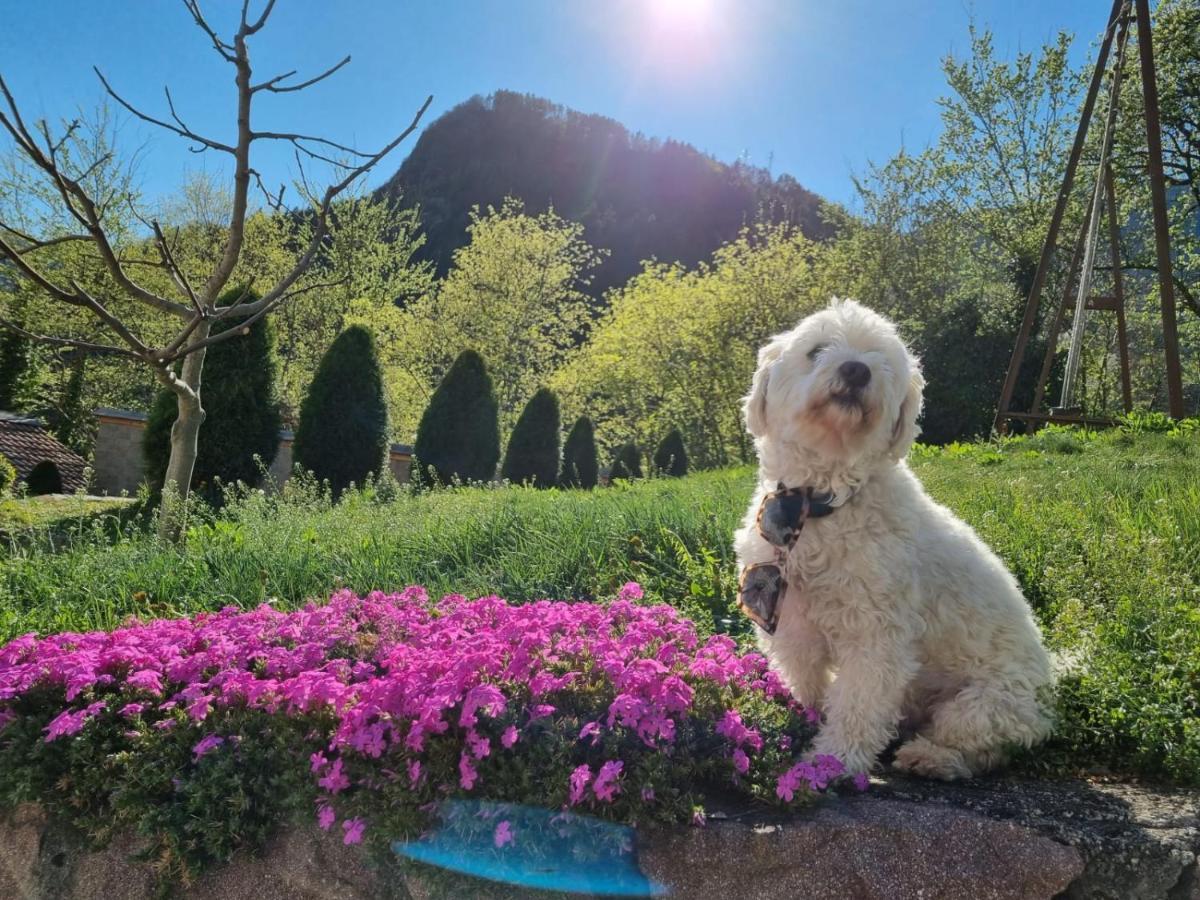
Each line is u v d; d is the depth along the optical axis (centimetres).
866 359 89
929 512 95
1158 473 214
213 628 103
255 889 76
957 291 849
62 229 785
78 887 81
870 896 65
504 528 189
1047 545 148
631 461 726
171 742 82
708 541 164
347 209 974
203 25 153
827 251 924
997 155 820
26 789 81
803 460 90
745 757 73
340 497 354
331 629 101
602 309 1148
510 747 71
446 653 83
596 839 68
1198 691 94
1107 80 618
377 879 73
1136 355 850
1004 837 67
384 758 74
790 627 92
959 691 91
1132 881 65
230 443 369
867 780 81
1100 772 88
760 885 66
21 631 144
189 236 916
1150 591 116
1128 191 662
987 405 662
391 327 1057
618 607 100
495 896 69
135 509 319
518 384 1066
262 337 380
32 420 720
